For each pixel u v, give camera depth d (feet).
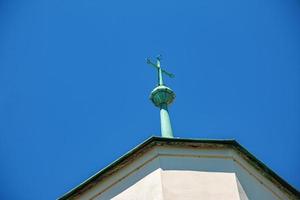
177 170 47.85
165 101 62.95
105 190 48.83
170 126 60.75
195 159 49.16
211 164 48.98
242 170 49.88
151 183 47.06
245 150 50.93
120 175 49.19
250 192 48.32
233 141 50.55
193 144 49.93
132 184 48.06
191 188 46.52
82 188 49.32
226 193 46.60
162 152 49.08
